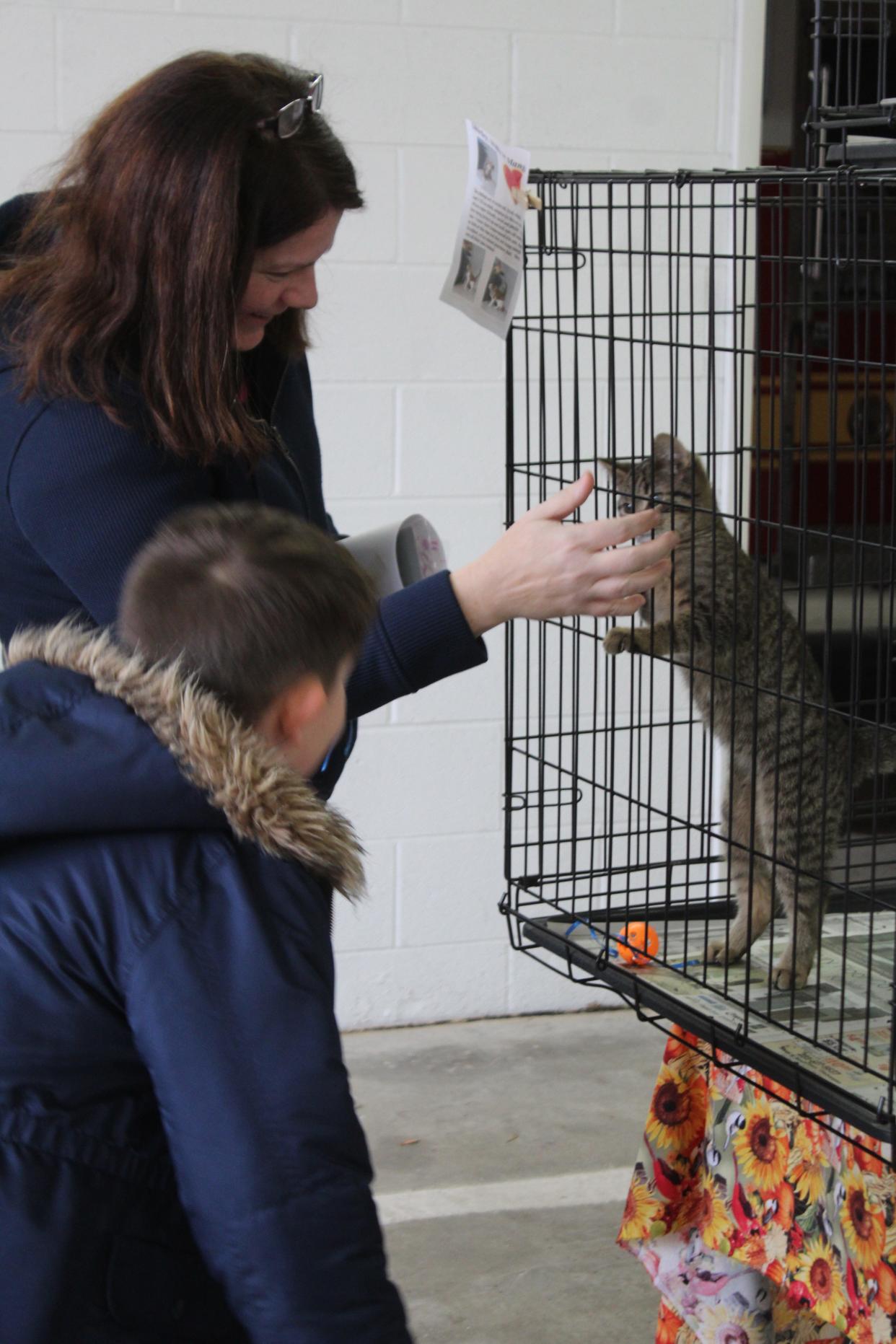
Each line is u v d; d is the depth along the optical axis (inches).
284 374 63.9
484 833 120.6
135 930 37.0
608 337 64.3
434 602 56.0
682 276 114.8
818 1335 71.1
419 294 112.3
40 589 55.4
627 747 119.4
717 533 85.5
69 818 37.4
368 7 107.6
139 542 52.2
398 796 118.5
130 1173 37.4
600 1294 88.0
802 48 113.8
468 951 123.0
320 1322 35.1
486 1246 92.7
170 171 49.4
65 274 51.9
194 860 38.1
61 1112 36.6
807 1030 56.7
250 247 51.1
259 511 42.6
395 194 110.6
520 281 68.6
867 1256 56.4
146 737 37.5
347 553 43.4
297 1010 36.5
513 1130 107.3
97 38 104.0
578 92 112.3
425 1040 121.4
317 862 39.2
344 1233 35.6
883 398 54.4
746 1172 65.1
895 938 70.7
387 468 115.0
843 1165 58.0
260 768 38.2
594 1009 127.3
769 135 115.6
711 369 60.6
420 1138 106.0
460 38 109.3
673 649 66.1
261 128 50.9
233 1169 35.3
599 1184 100.2
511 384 68.1
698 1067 69.9
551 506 57.6
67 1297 35.9
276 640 39.3
